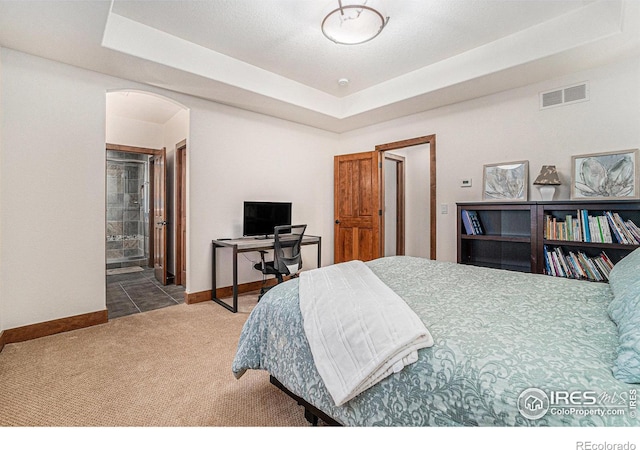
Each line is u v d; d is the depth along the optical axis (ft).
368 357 3.31
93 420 5.00
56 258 8.71
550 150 9.66
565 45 7.90
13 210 8.05
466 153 11.66
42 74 8.46
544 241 8.70
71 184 8.96
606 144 8.65
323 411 3.94
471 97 11.32
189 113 11.40
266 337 4.99
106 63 8.79
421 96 11.25
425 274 6.19
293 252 12.49
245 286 13.26
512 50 8.83
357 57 10.27
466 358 2.88
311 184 15.81
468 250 11.12
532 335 3.21
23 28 7.05
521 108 10.28
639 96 8.18
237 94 11.16
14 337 8.03
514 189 10.24
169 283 15.10
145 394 5.76
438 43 9.31
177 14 8.02
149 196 18.90
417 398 2.97
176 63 9.09
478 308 4.09
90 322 9.27
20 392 5.79
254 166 13.43
